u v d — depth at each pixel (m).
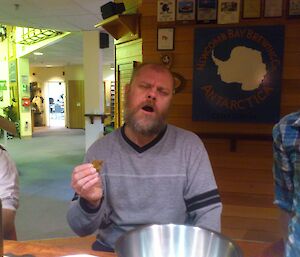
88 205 1.21
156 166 1.34
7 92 10.59
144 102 1.31
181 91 2.62
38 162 6.45
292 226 0.98
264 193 2.56
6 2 4.05
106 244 1.38
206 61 2.53
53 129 12.56
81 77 12.47
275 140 1.05
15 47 9.68
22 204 3.94
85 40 5.76
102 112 5.95
